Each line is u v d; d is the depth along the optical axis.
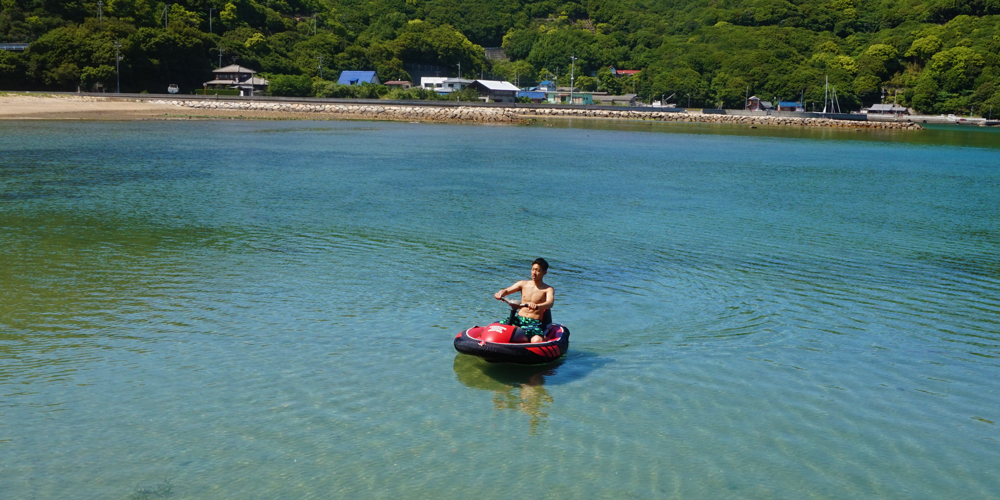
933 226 22.59
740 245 18.89
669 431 8.05
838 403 8.91
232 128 60.97
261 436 7.70
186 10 140.38
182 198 23.73
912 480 7.09
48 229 18.31
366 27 187.25
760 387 9.38
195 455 7.26
